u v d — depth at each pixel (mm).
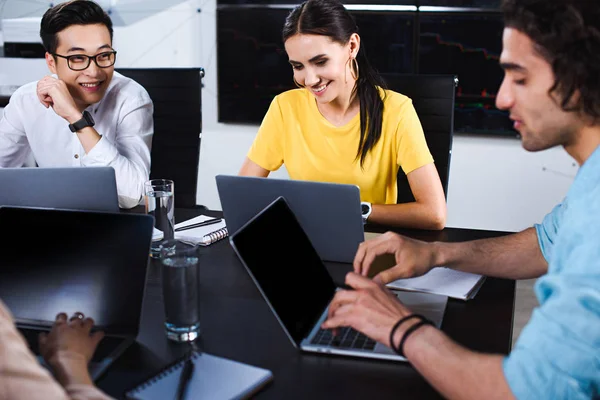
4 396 612
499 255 1289
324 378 943
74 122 1833
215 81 3535
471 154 3342
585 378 773
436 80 2066
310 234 1380
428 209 1678
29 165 2248
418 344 914
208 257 1436
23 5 3496
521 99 920
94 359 981
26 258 1122
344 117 1936
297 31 1736
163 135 2223
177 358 1001
